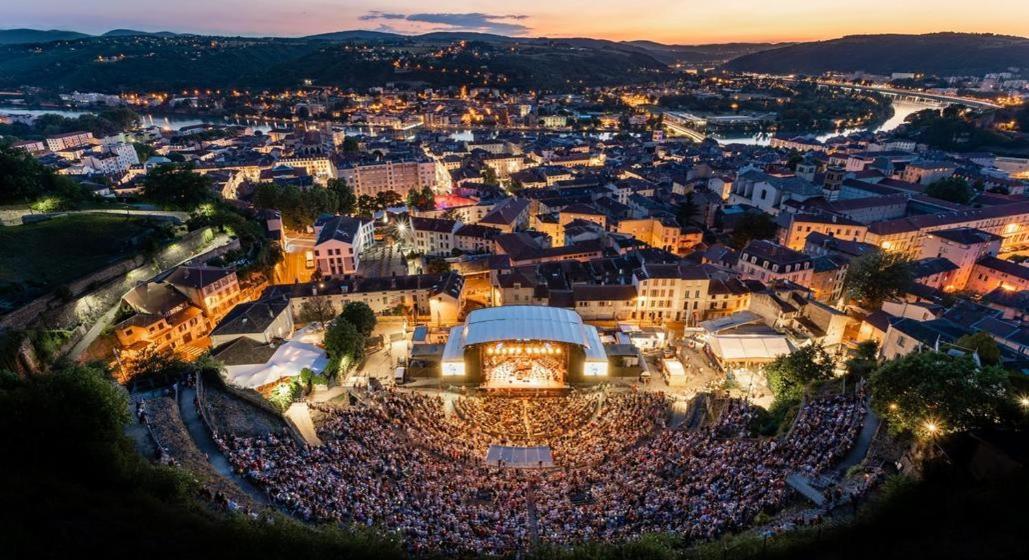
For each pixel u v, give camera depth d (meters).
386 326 111.62
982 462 42.09
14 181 124.00
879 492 43.56
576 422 76.56
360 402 75.75
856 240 152.00
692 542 43.41
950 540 33.75
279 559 35.12
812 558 35.84
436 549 42.72
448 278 119.06
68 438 41.25
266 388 78.44
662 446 62.78
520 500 53.78
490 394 86.81
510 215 171.88
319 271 137.88
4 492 34.56
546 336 88.44
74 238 108.69
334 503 48.06
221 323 93.19
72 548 31.62
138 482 40.94
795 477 48.03
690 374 92.19
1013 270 125.06
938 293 115.62
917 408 47.56
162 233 116.69
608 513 49.56
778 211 184.75
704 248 164.00
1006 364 69.00
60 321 84.56
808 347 77.75
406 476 56.53
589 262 130.88
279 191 172.38
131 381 69.69
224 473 50.72
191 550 33.91
